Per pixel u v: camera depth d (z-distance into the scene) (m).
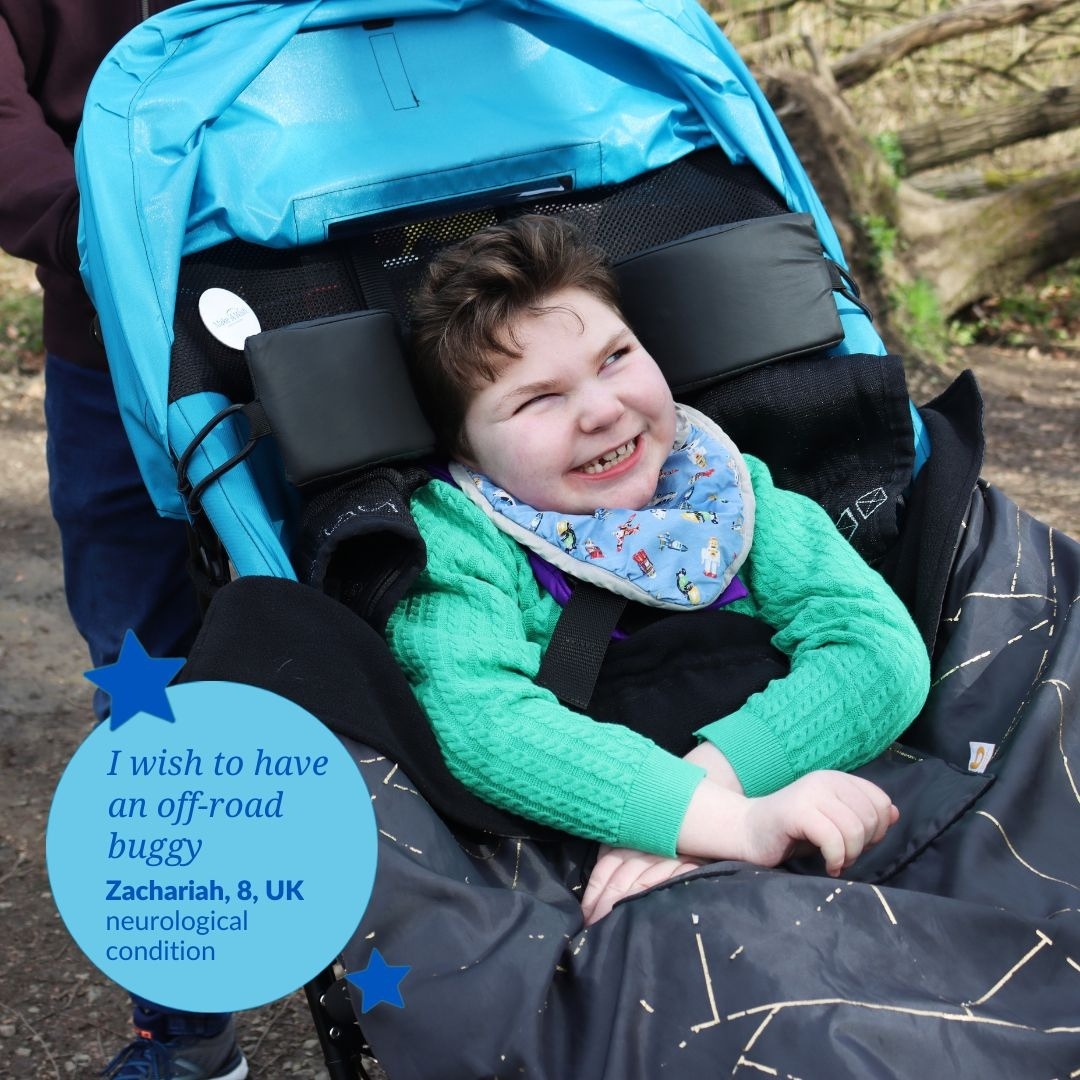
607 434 1.72
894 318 6.74
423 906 1.41
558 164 2.00
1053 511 4.86
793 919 1.35
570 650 1.70
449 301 1.74
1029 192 7.12
